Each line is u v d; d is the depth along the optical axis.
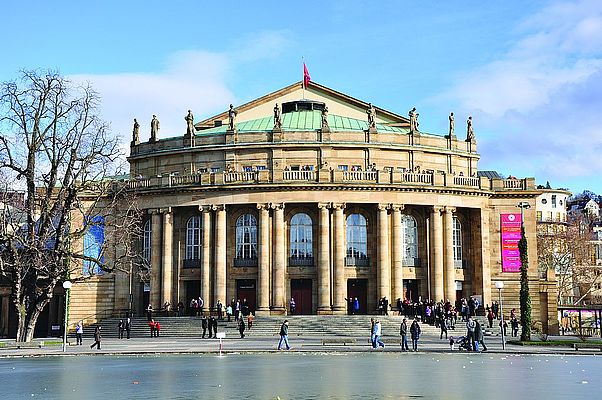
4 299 104.62
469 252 102.38
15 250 74.88
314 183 95.19
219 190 97.19
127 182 95.56
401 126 114.38
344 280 95.62
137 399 32.28
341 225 95.75
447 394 33.25
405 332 61.81
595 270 164.62
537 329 96.75
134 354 60.19
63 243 77.81
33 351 63.25
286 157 99.69
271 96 118.06
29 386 37.41
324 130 99.81
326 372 43.50
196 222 100.44
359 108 117.94
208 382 38.50
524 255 73.50
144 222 102.88
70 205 78.00
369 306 97.31
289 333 83.38
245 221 98.75
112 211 99.44
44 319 103.44
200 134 105.06
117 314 101.50
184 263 99.88
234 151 100.31
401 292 96.12
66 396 33.41
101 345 71.69
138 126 108.31
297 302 97.44
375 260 97.38
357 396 32.66
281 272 95.31
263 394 33.56
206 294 96.44
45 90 76.94
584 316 149.62
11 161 76.88
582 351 61.00
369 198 96.31
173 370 45.47
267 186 95.69
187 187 97.81
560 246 153.38
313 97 118.25
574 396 32.41
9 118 76.50
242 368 46.44
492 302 99.88
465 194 100.31
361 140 100.44
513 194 102.38
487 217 101.75
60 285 101.88
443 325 78.00
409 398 32.00
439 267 97.75
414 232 100.25
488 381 38.56
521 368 46.31
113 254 101.62
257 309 95.44
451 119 105.44
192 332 85.94
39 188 93.50
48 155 77.19
